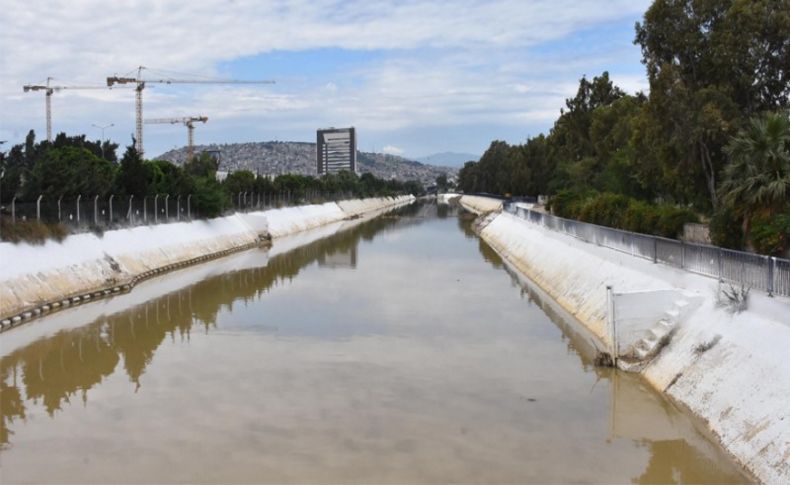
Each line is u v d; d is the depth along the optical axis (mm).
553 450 14461
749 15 28812
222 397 18172
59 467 13797
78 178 40219
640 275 24453
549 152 96562
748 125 27875
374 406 17312
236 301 33312
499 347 23344
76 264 35000
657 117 30641
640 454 14156
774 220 19859
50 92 126500
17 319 27922
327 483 12930
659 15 31188
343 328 26594
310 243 66438
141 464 13891
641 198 49500
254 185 81688
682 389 16562
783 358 13523
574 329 26047
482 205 132125
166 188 52875
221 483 12984
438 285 37812
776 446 12016
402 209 154250
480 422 16125
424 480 13070
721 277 18250
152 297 34656
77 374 20688
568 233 38188
